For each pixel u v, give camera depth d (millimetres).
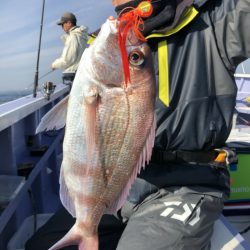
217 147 753
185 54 730
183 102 723
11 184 1061
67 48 2750
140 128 571
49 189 1532
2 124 979
